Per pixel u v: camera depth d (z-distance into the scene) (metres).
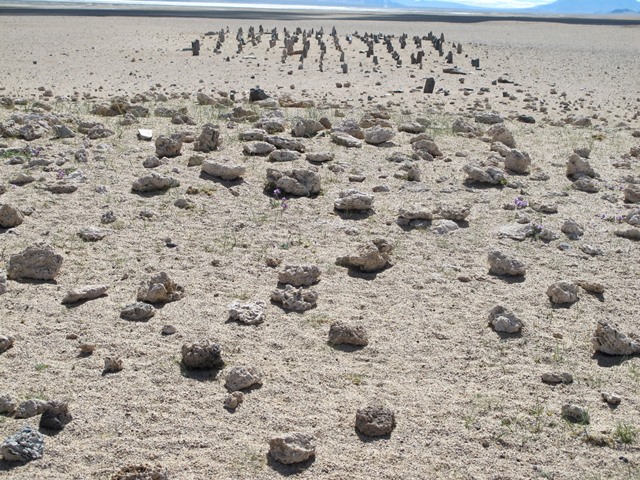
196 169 10.98
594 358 6.55
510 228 9.43
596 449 5.25
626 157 13.63
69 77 25.20
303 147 12.29
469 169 11.28
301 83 25.45
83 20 62.12
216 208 9.63
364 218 9.64
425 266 8.32
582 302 7.63
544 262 8.61
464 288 7.82
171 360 6.15
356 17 93.00
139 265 7.94
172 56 34.34
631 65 37.44
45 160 10.91
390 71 30.73
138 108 14.94
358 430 5.34
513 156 12.02
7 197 9.55
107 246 8.37
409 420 5.49
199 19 73.81
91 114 15.09
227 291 7.48
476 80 28.91
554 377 6.11
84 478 4.70
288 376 6.01
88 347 6.18
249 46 40.81
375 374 6.12
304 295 7.29
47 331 6.50
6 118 13.62
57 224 8.88
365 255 8.05
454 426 5.45
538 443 5.29
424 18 92.62
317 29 61.91
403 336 6.77
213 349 6.06
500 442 5.28
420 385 5.98
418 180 11.25
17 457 4.82
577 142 14.90
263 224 9.23
